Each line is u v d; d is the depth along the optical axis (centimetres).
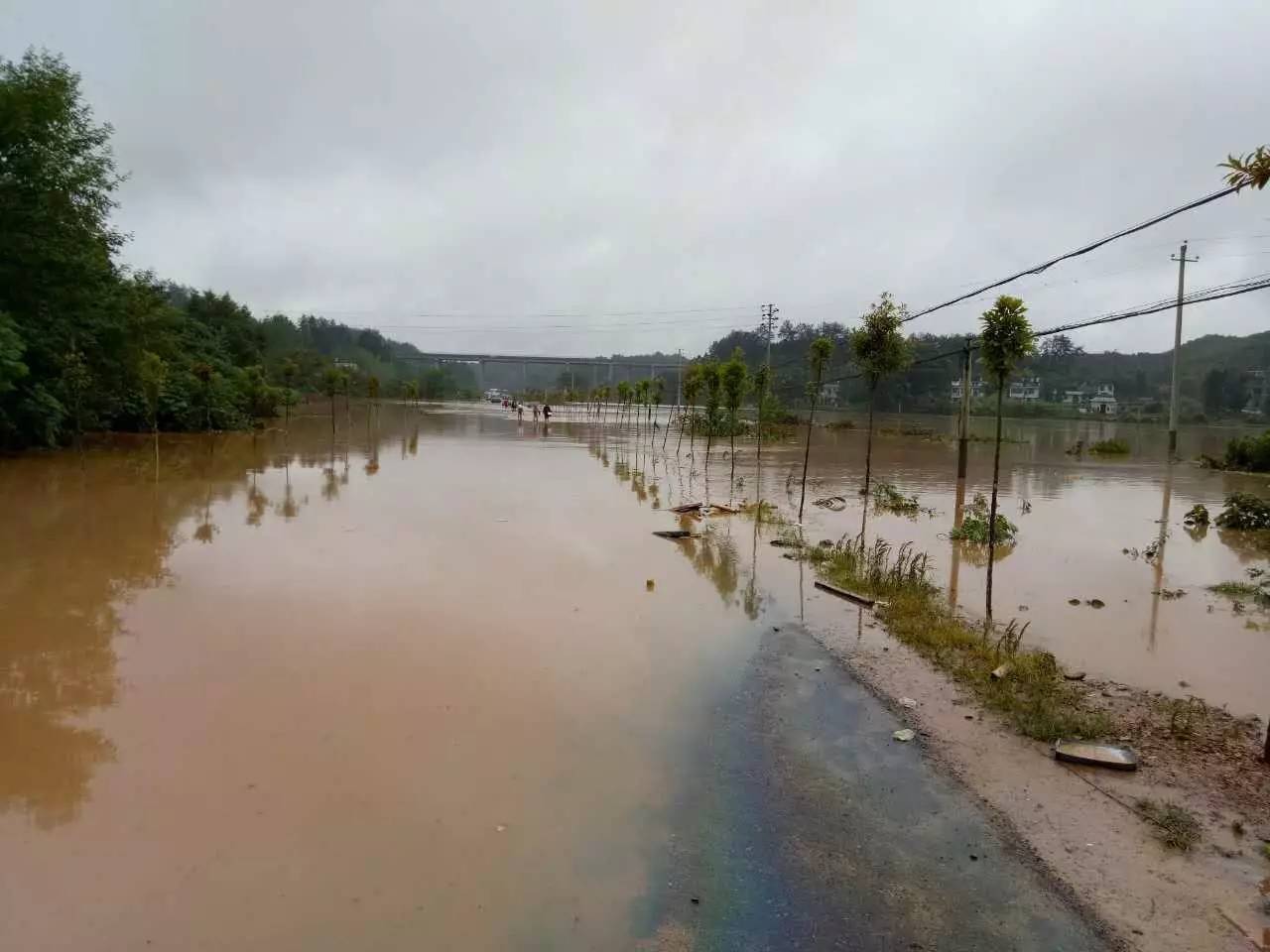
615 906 359
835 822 436
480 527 1228
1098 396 8694
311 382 6375
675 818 436
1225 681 656
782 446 3378
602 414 6278
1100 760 499
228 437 2730
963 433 1956
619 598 865
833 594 909
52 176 1888
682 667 665
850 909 363
